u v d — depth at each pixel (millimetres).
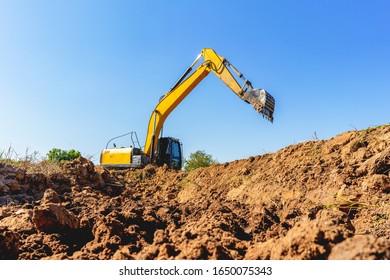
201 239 3660
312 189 7668
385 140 7902
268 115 12312
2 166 9219
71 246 4711
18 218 5621
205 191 11250
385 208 5840
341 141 9391
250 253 3654
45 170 10633
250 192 9422
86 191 8641
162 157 17219
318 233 2900
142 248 4473
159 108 16234
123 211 6453
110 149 16625
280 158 10562
